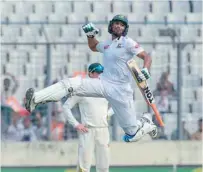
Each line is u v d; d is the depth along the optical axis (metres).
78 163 42.03
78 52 54.66
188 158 48.84
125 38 31.53
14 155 47.97
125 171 48.53
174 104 51.19
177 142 48.91
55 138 49.50
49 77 49.25
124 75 31.72
